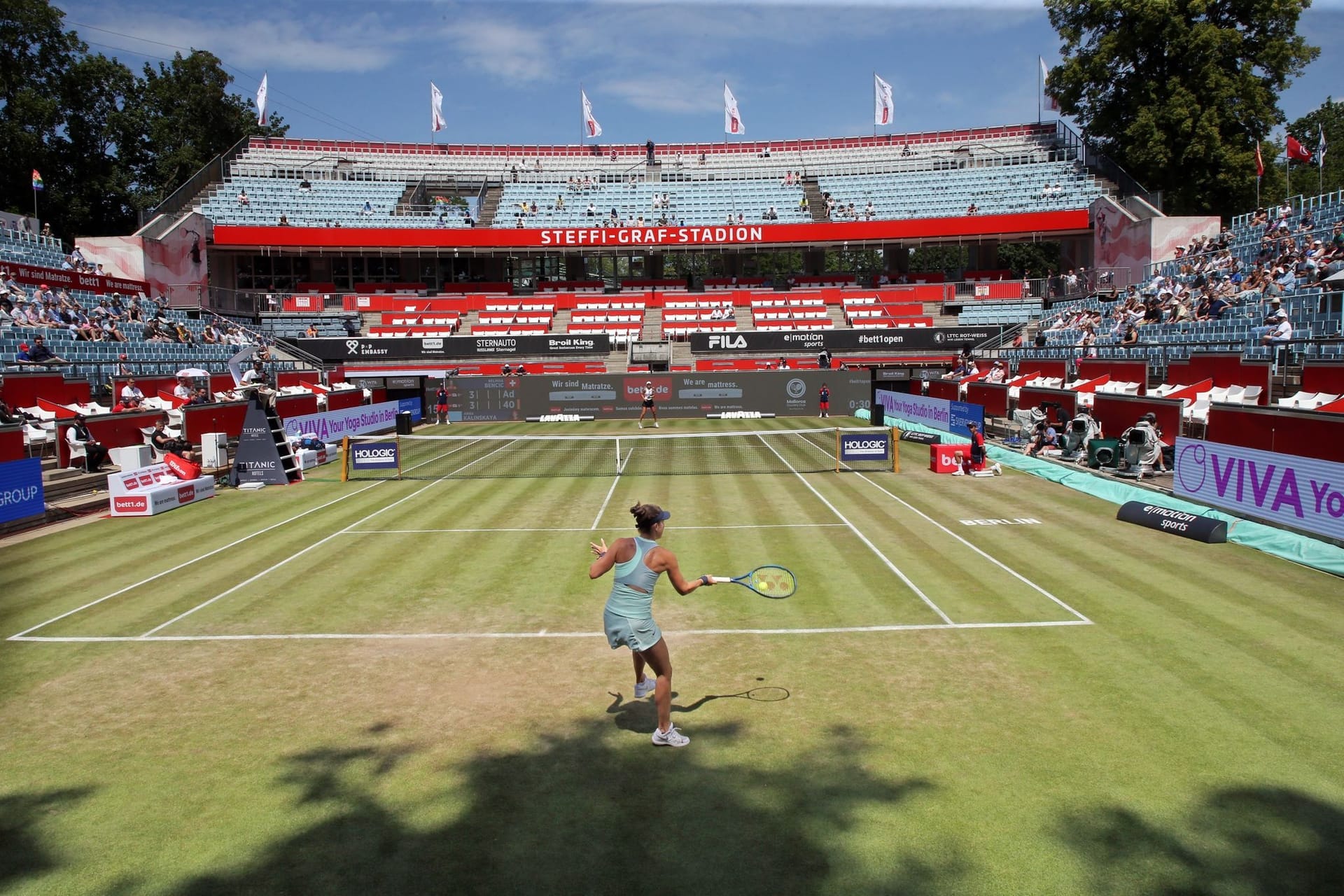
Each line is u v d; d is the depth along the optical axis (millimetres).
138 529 18453
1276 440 18047
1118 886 5738
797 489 22359
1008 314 53031
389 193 61875
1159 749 7641
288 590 13453
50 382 26906
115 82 67000
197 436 28078
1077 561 14312
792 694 9109
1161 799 6805
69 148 64875
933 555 14930
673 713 8695
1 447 19594
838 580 13469
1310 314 25344
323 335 53312
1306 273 28484
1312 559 13727
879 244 57875
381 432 38250
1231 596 12133
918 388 44750
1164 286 37688
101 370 31328
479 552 15898
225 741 8234
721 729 8266
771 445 32188
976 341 48250
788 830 6496
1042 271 86125
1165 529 16391
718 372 43281
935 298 55000
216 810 6957
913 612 11789
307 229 54500
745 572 14086
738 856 6172
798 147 71188
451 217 59812
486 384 43719
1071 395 27156
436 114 74500
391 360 49750
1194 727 8070
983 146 66500
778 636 10977
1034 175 59781
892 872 5949
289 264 60188
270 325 53719
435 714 8781
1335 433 16422
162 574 14586
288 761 7789
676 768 7512
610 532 17484
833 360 49438
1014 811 6680
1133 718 8297
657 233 56938
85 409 27828
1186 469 18219
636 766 7570
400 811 6887
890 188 61875
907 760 7551
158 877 6055
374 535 17516
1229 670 9422
